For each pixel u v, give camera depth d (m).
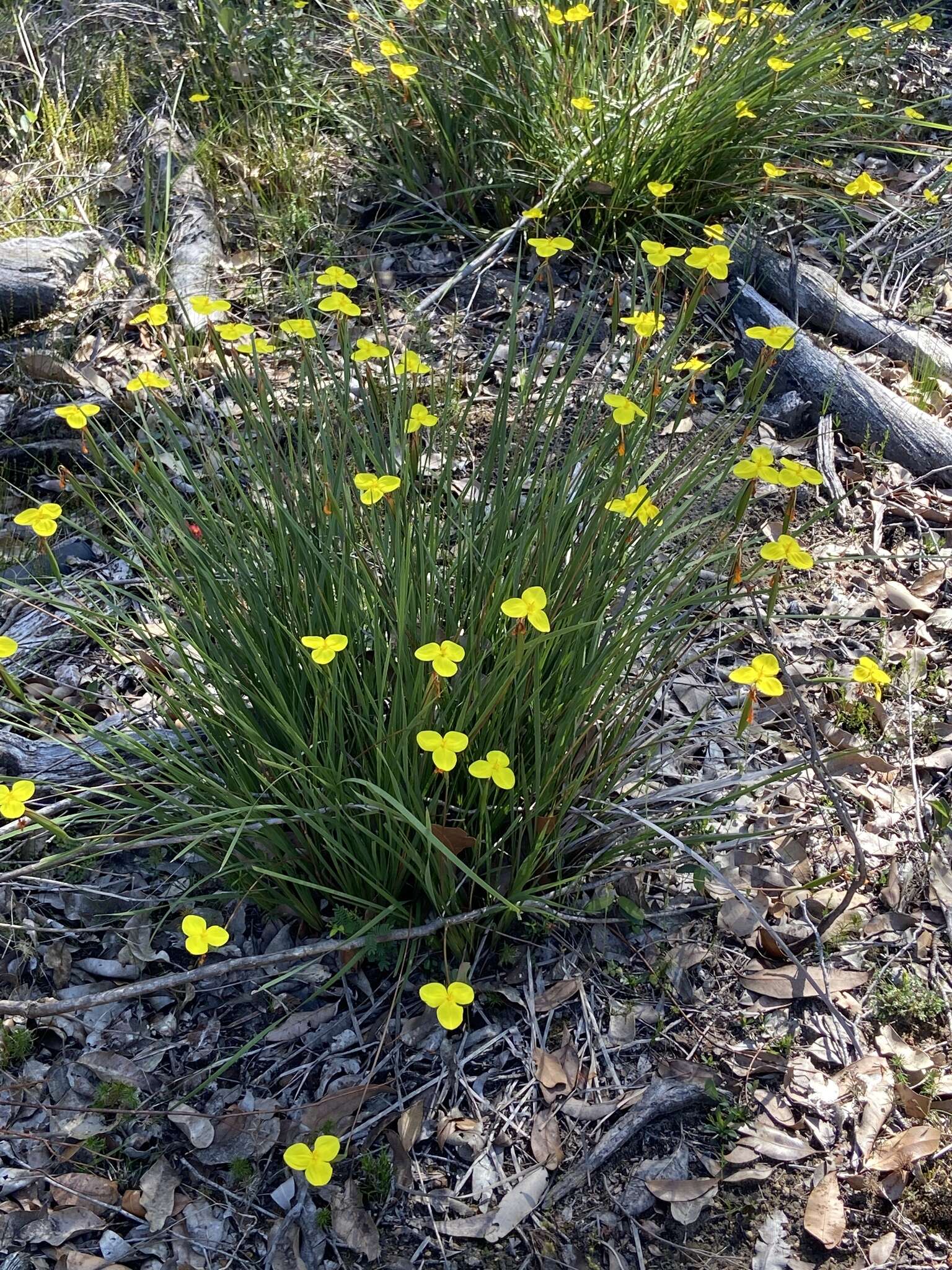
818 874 1.25
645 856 1.24
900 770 1.34
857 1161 1.04
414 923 1.17
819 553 1.60
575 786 1.09
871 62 2.39
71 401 1.75
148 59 2.45
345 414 1.23
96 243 2.00
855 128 2.27
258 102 2.24
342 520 1.11
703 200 2.09
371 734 1.10
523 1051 1.12
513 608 0.88
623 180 1.97
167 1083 1.10
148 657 1.23
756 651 1.47
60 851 1.25
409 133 2.09
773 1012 1.14
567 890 1.14
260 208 2.11
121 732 1.14
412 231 2.05
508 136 2.05
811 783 1.32
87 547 1.58
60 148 2.23
